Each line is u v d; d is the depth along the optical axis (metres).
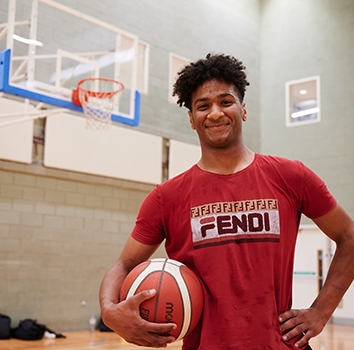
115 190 8.48
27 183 7.31
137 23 9.23
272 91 11.37
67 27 6.12
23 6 5.83
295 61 11.12
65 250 7.64
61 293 7.50
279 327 1.36
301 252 10.20
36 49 5.69
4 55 5.12
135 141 8.75
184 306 1.37
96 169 8.07
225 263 1.40
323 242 9.97
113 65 6.59
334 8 10.75
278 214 1.44
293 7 11.39
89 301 7.84
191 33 10.27
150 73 9.34
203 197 1.50
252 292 1.37
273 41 11.57
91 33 6.38
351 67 10.28
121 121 6.45
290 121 11.04
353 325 9.30
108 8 8.77
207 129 1.52
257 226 1.43
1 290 6.85
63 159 7.64
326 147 10.30
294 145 10.77
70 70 6.02
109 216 8.32
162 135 9.32
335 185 10.02
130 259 1.63
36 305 7.19
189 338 1.47
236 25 11.30
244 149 1.57
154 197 1.60
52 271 7.44
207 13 10.69
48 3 5.82
